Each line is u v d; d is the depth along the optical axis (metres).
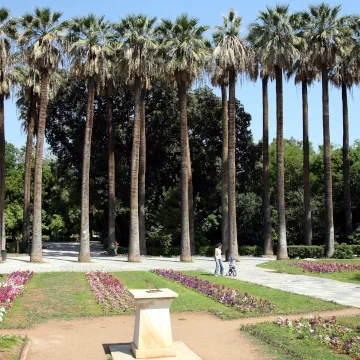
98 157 42.69
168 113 43.16
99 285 18.12
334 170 47.16
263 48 32.44
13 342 9.53
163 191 42.94
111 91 37.62
